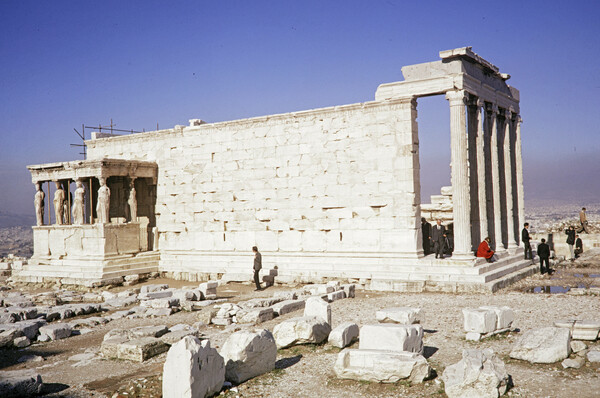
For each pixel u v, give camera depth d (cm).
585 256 3775
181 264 3288
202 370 1112
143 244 3394
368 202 2761
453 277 2488
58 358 1551
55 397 1190
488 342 1493
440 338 1555
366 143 2767
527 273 2898
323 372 1288
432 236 2947
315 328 1495
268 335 1313
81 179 3269
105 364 1446
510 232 3219
